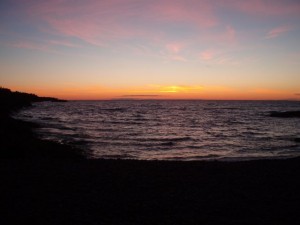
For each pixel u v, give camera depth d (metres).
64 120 56.44
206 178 12.20
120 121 58.47
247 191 10.36
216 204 8.87
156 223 7.34
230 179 12.07
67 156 18.97
